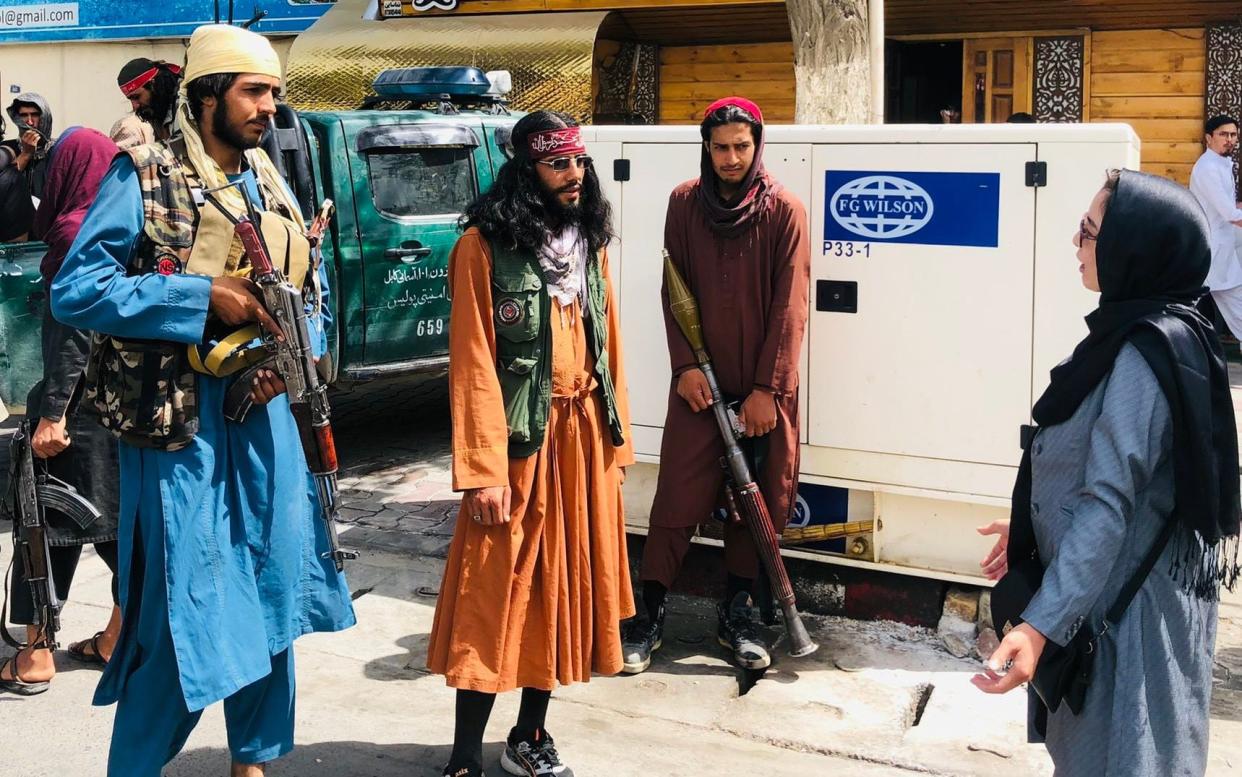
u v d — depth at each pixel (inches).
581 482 134.8
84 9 580.7
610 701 160.1
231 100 113.5
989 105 430.0
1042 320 164.2
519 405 130.2
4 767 143.2
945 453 171.8
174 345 113.0
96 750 147.9
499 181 131.4
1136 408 93.5
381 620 186.7
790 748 149.2
